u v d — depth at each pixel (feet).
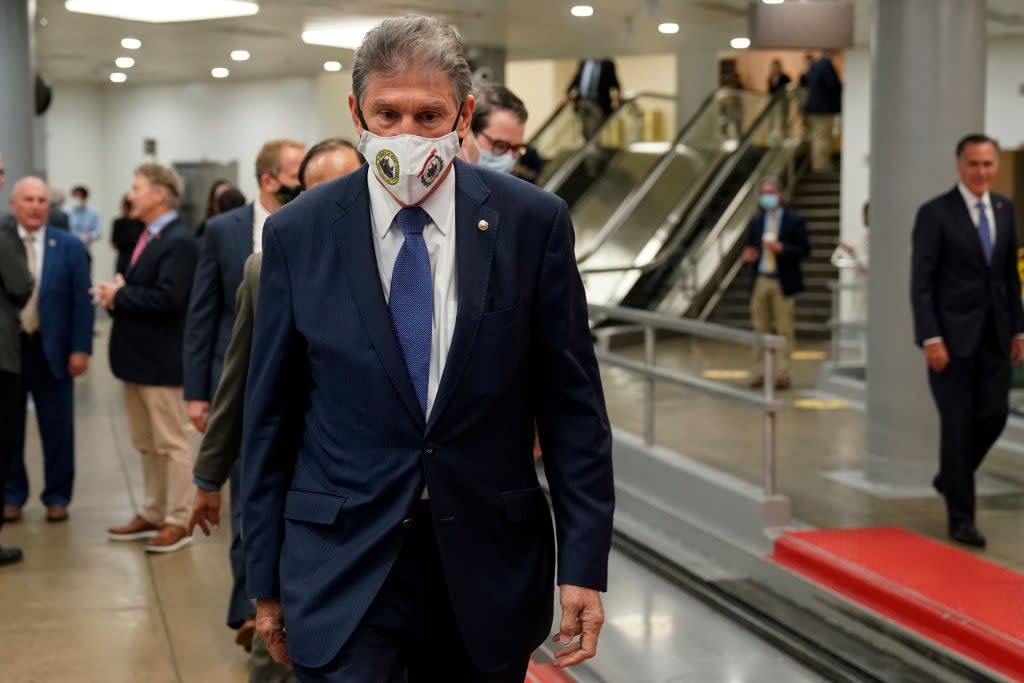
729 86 69.82
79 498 23.82
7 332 18.19
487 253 7.02
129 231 44.39
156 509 20.76
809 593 16.93
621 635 15.74
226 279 15.23
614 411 32.37
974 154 18.16
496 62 47.57
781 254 35.86
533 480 7.33
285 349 7.15
